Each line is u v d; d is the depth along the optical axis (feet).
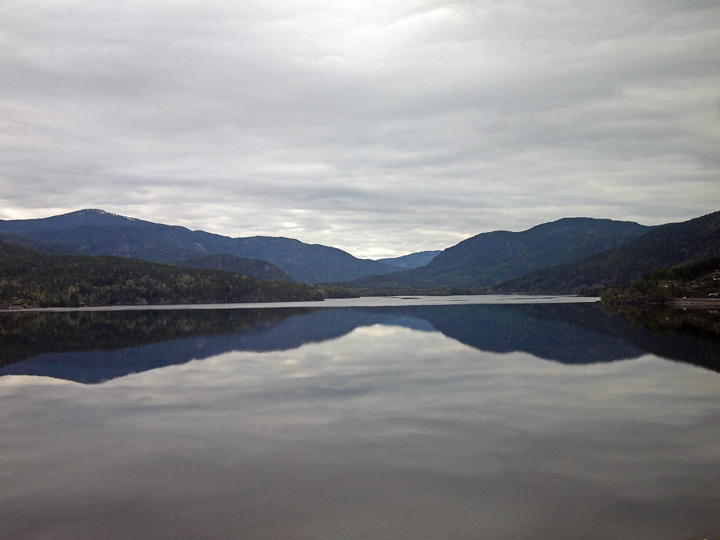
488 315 481.87
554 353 227.40
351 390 152.56
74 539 66.33
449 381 165.07
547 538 64.75
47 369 198.80
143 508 74.69
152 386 162.91
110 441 105.91
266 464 91.35
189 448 100.68
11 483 84.48
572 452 95.81
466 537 65.10
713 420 117.19
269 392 151.02
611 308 580.30
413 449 98.27
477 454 94.94
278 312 591.78
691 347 241.96
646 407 129.49
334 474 86.07
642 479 82.74
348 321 429.38
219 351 246.06
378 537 65.31
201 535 66.69
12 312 638.12
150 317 515.50
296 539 65.21
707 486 79.87
